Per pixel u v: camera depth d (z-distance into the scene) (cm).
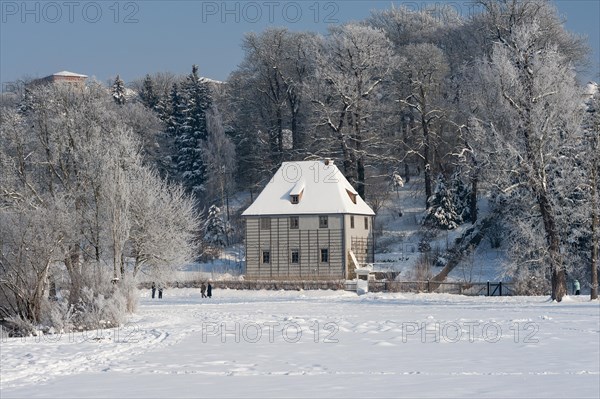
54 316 5644
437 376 2986
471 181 11062
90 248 7375
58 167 8144
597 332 4475
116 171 7181
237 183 14988
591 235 7750
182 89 16350
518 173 7556
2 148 8025
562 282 7444
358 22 15725
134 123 14300
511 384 2769
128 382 2973
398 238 12156
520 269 8438
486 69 8188
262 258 11544
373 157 12650
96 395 2697
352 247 11381
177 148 14925
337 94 12369
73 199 7450
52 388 2886
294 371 3188
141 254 7838
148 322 5728
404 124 13662
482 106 8150
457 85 13088
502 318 5472
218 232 12850
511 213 8619
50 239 6406
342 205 11331
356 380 2922
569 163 7575
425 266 10031
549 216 7438
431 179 12569
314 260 11331
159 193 8138
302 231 11406
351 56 12425
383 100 13675
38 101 8294
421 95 12469
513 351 3709
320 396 2594
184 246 8069
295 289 10200
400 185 13125
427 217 11738
